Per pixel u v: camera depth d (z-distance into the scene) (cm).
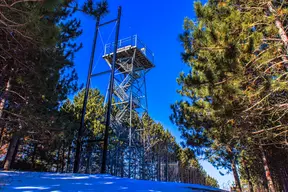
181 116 1141
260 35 471
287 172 1473
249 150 1135
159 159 2827
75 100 2058
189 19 634
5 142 1153
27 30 362
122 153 2248
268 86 499
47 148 1224
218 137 884
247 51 459
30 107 730
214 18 571
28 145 1566
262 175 1711
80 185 532
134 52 1842
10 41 472
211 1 641
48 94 714
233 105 499
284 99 591
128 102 1927
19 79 614
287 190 1471
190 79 527
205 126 1040
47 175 705
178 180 3117
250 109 552
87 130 1845
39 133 819
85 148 1891
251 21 551
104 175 899
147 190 570
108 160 2036
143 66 2062
